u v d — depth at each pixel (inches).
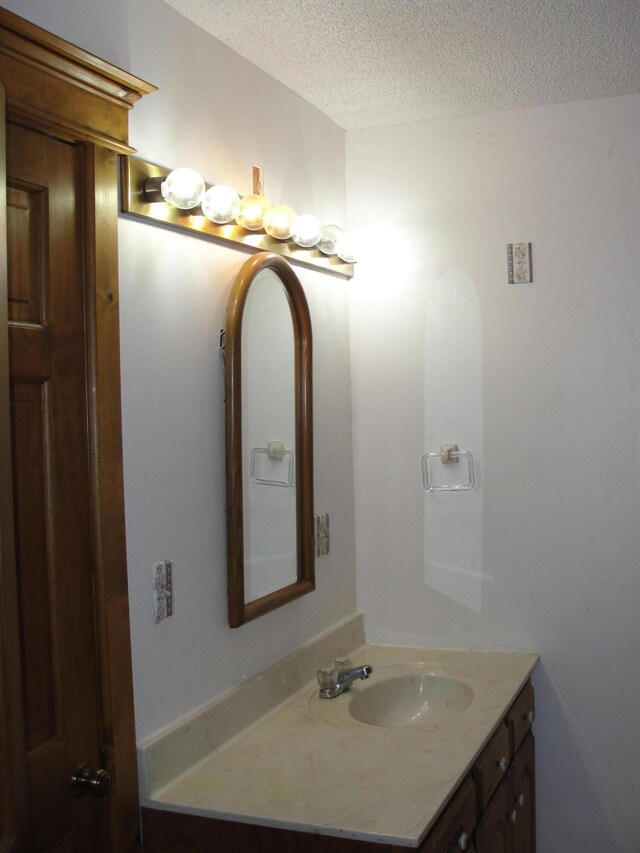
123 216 68.6
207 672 78.4
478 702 88.7
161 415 72.6
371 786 68.9
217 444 80.4
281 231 85.4
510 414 107.0
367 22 79.4
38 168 60.7
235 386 80.1
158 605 71.8
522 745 98.7
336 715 85.6
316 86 95.7
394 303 110.6
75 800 63.3
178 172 68.8
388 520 111.3
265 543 88.0
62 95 61.4
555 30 82.4
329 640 101.1
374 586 111.8
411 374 110.4
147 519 70.8
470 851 75.2
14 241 59.2
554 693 106.3
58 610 62.0
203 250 78.7
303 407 95.1
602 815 105.0
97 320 64.6
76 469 63.9
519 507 107.0
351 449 111.6
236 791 68.9
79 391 64.3
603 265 103.6
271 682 87.1
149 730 70.4
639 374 102.4
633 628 103.3
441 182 108.9
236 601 80.7
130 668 67.9
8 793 50.1
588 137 103.7
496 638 108.2
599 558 104.3
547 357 105.7
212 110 80.9
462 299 108.5
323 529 103.1
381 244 110.7
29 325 59.8
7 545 50.6
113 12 67.4
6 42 56.3
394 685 98.1
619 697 104.0
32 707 60.1
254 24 78.7
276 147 93.3
